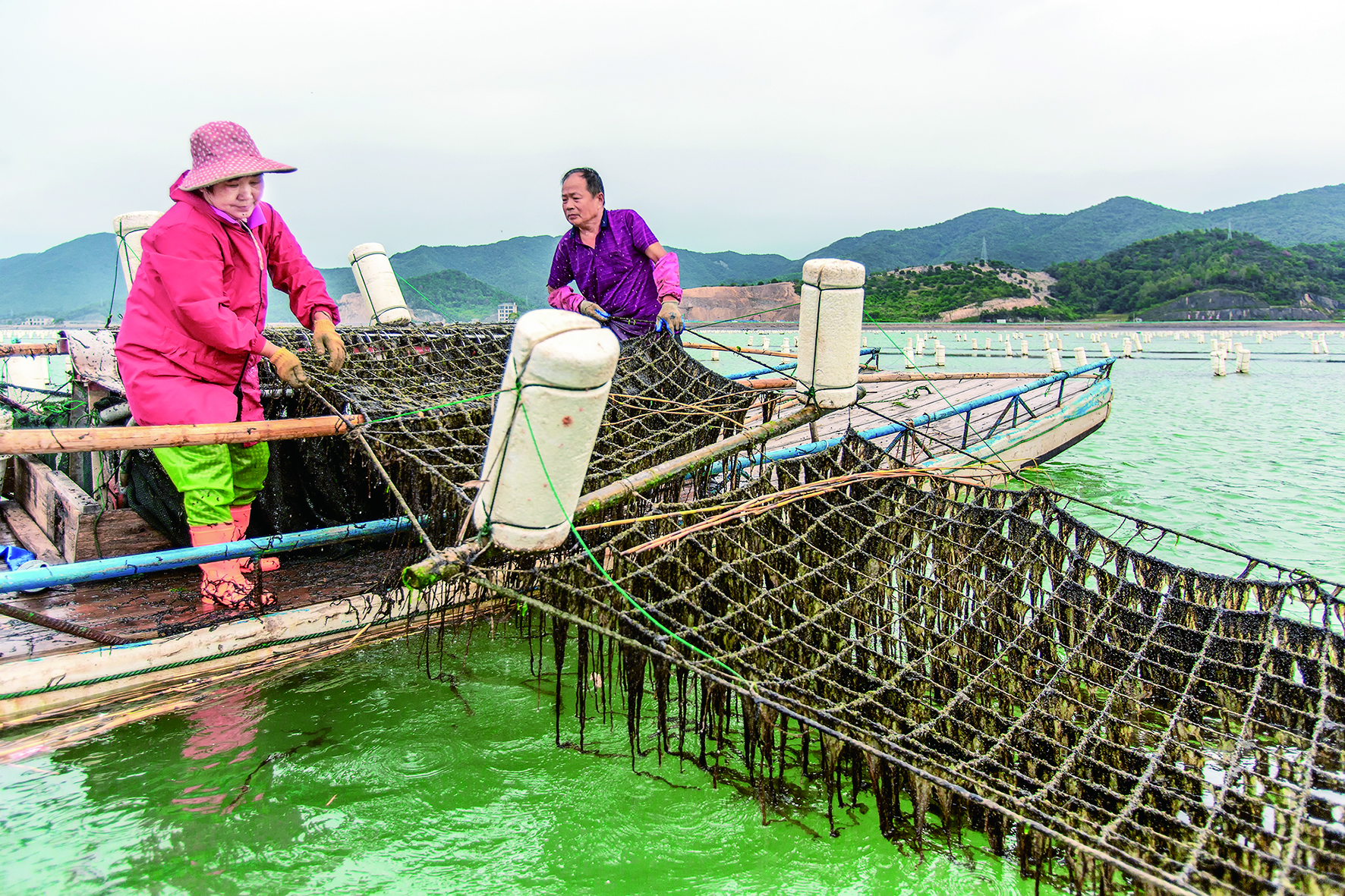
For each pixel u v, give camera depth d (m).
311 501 4.89
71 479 5.80
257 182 3.82
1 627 3.79
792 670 3.07
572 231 5.63
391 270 6.99
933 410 10.13
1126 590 3.94
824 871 2.77
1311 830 2.51
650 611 3.10
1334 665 3.33
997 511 4.33
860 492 4.39
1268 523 7.88
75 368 5.64
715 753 3.45
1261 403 18.64
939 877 2.72
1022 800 2.58
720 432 4.77
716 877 2.76
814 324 3.83
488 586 2.80
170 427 3.21
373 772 3.30
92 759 3.30
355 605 4.12
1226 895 2.17
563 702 3.88
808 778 3.27
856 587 3.89
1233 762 2.85
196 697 3.66
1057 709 3.14
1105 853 2.33
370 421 3.80
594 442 2.62
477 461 3.89
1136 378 25.70
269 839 2.89
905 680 3.16
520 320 2.46
